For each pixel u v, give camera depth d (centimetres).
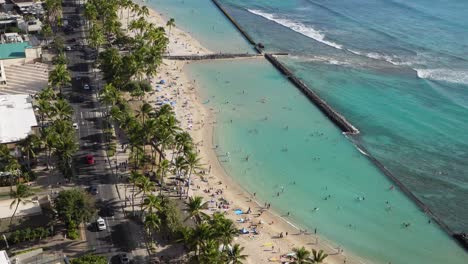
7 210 11519
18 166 12488
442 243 12269
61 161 12862
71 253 10606
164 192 12975
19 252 10388
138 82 18138
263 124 17338
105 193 12675
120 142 14962
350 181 14550
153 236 11388
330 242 12125
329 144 16350
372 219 13025
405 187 14288
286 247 11744
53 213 11550
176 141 13400
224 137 16325
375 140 16675
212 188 13650
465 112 18375
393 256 11812
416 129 17300
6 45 19500
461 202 13750
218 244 9906
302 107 18750
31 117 14475
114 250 10850
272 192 13862
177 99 18412
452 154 15900
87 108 16675
